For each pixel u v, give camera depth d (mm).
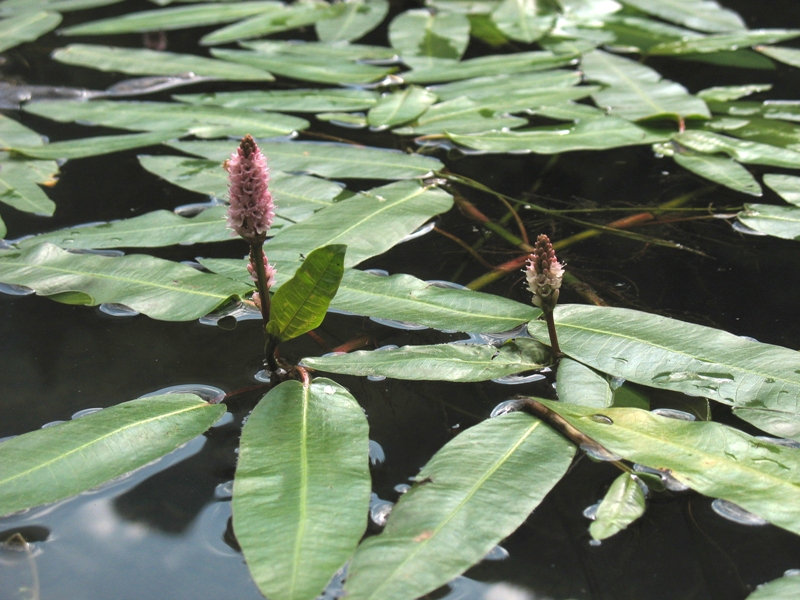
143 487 707
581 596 674
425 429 727
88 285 791
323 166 900
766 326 776
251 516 681
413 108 965
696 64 1152
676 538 690
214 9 1345
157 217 846
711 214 867
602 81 1056
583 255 831
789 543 688
